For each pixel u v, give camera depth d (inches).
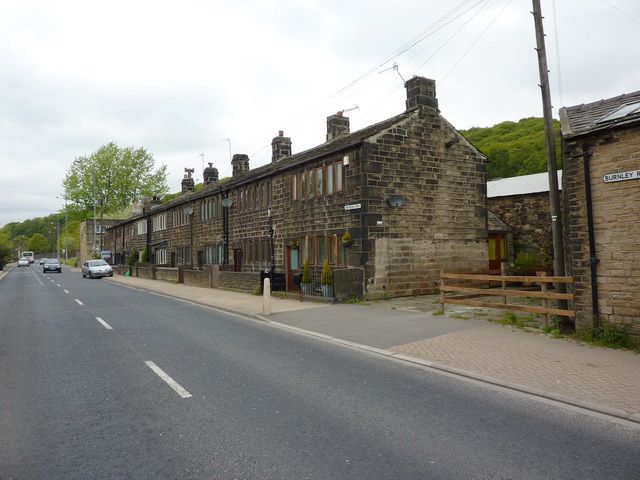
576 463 165.8
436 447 179.6
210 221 1177.4
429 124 717.3
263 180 922.1
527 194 924.6
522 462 166.6
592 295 356.8
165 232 1540.4
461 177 748.0
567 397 232.8
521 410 221.6
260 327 471.8
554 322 407.8
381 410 222.2
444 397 242.2
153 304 693.9
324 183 731.4
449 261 725.3
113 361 323.3
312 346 375.2
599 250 354.6
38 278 1551.4
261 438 188.9
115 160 2866.6
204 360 324.8
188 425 203.5
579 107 442.3
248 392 250.4
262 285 778.2
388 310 539.5
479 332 393.4
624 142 342.3
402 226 679.1
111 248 2377.0
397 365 311.3
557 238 436.8
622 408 216.2
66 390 256.7
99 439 189.3
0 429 201.2
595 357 305.9
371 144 656.4
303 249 788.6
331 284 631.8
